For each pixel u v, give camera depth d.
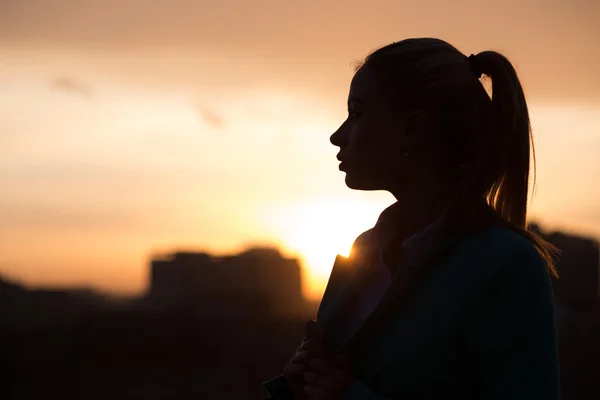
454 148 2.78
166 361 68.56
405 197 2.86
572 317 63.81
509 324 2.58
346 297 2.93
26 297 94.50
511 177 2.75
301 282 101.56
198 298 94.62
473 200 2.70
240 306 91.38
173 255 103.62
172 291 100.50
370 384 2.68
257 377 65.31
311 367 2.71
